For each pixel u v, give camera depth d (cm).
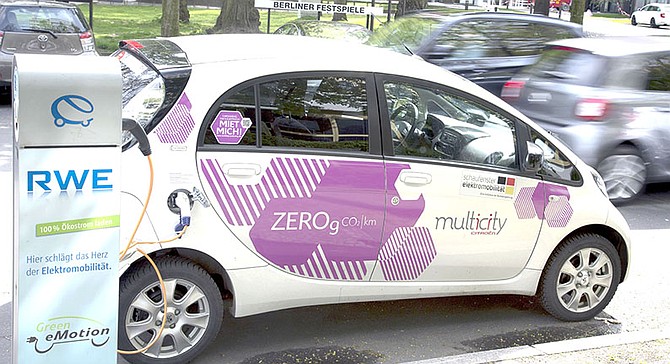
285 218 430
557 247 515
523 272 505
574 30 1169
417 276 473
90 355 304
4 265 583
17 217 286
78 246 293
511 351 456
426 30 1122
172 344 426
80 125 285
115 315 305
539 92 876
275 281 436
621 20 5097
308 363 457
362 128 451
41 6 1227
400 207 456
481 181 476
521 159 494
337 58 457
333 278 452
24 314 289
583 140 826
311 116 439
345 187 441
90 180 290
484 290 498
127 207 396
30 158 280
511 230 491
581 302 534
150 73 429
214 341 480
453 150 477
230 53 446
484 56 1108
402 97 466
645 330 523
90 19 1958
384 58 480
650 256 695
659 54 862
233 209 418
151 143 404
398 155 458
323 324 515
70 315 297
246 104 424
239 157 418
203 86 418
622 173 851
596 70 838
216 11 3009
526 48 1130
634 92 844
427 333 508
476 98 488
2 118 1157
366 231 450
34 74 273
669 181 880
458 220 474
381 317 532
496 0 3538
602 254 526
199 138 412
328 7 1802
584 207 513
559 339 507
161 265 412
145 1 3020
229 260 421
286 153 429
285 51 457
